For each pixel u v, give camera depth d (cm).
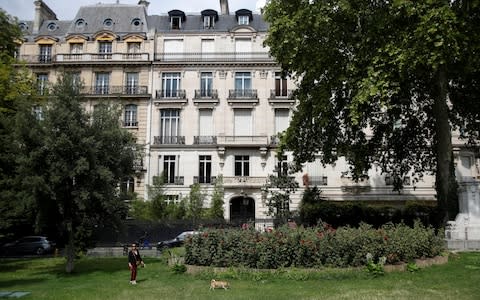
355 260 1429
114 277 1719
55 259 2662
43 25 5062
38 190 1814
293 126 2589
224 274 1445
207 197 4434
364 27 2255
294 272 1385
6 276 1917
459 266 1473
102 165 1922
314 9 2255
